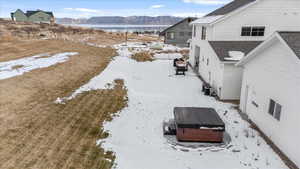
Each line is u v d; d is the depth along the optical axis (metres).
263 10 15.34
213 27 15.66
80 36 49.16
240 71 12.86
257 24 15.63
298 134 6.84
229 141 8.71
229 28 15.73
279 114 8.02
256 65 9.81
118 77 17.80
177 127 8.60
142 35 73.44
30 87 13.13
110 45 39.06
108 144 8.34
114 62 23.53
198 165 7.25
